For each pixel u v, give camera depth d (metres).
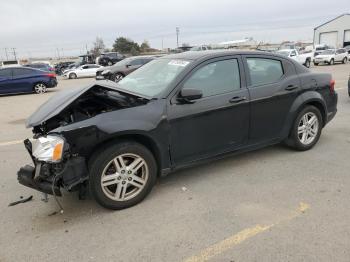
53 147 3.48
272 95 4.98
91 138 3.62
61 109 3.78
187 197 4.18
